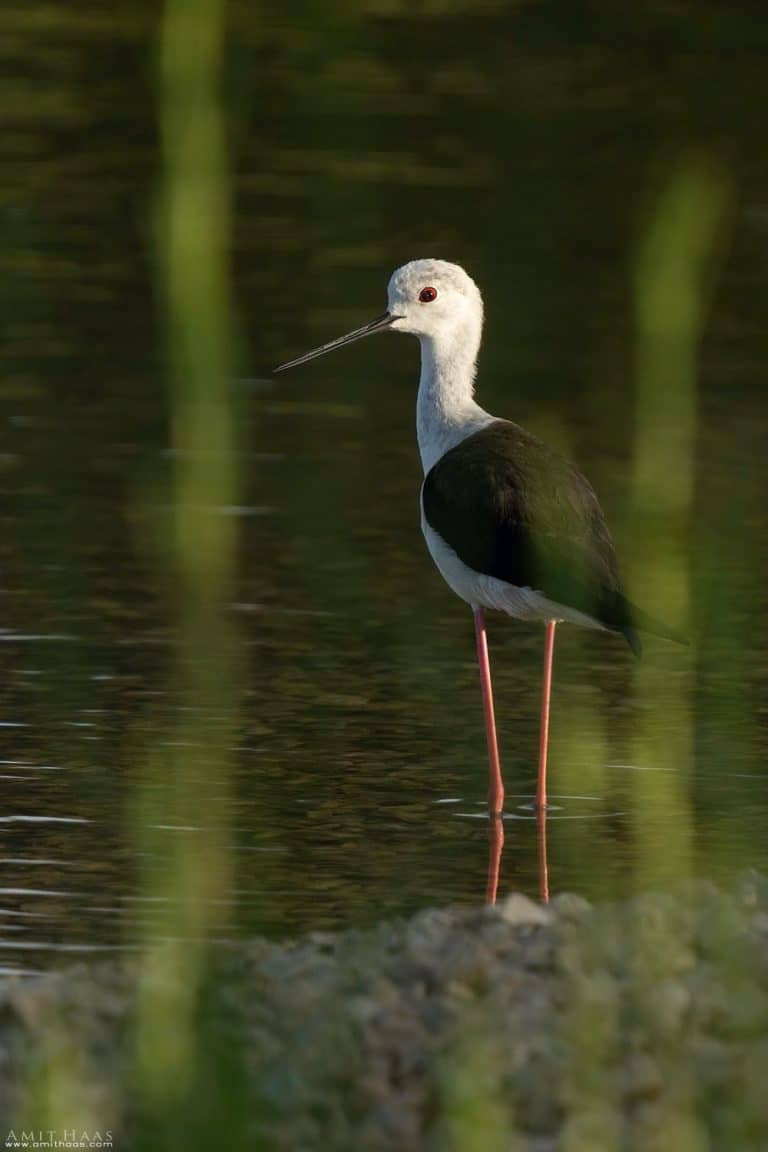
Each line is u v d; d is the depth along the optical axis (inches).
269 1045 295.4
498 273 920.3
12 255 914.1
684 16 1368.1
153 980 318.7
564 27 1322.6
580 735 490.3
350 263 914.7
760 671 541.0
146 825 429.7
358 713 504.1
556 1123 276.1
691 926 346.9
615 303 897.5
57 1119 263.4
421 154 1077.8
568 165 1059.3
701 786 463.5
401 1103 280.8
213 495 658.2
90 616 563.5
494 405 766.5
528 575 455.8
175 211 281.6
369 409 764.0
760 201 1015.6
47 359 796.0
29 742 476.1
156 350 810.8
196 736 483.2
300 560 615.8
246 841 424.8
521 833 436.8
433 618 576.7
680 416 292.8
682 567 569.6
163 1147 249.4
